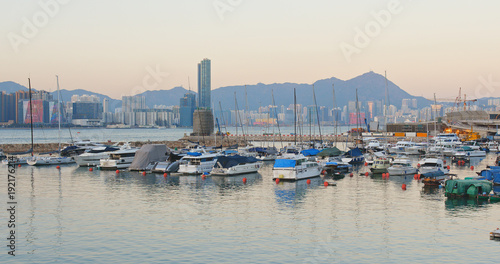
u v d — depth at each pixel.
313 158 94.81
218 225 43.62
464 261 33.72
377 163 80.62
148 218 46.25
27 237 39.75
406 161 78.00
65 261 34.06
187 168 78.81
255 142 193.50
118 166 85.94
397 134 188.62
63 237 39.78
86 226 43.25
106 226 43.22
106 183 68.62
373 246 37.25
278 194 58.97
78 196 57.88
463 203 52.34
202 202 54.00
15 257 34.88
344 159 95.12
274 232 41.28
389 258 34.56
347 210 49.41
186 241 38.72
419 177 72.19
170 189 63.00
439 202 53.00
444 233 40.41
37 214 47.88
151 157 84.31
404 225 43.12
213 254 35.56
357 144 138.50
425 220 44.81
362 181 70.31
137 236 40.06
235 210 49.75
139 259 34.44
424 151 124.50
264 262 33.91
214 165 78.31
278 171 71.50
